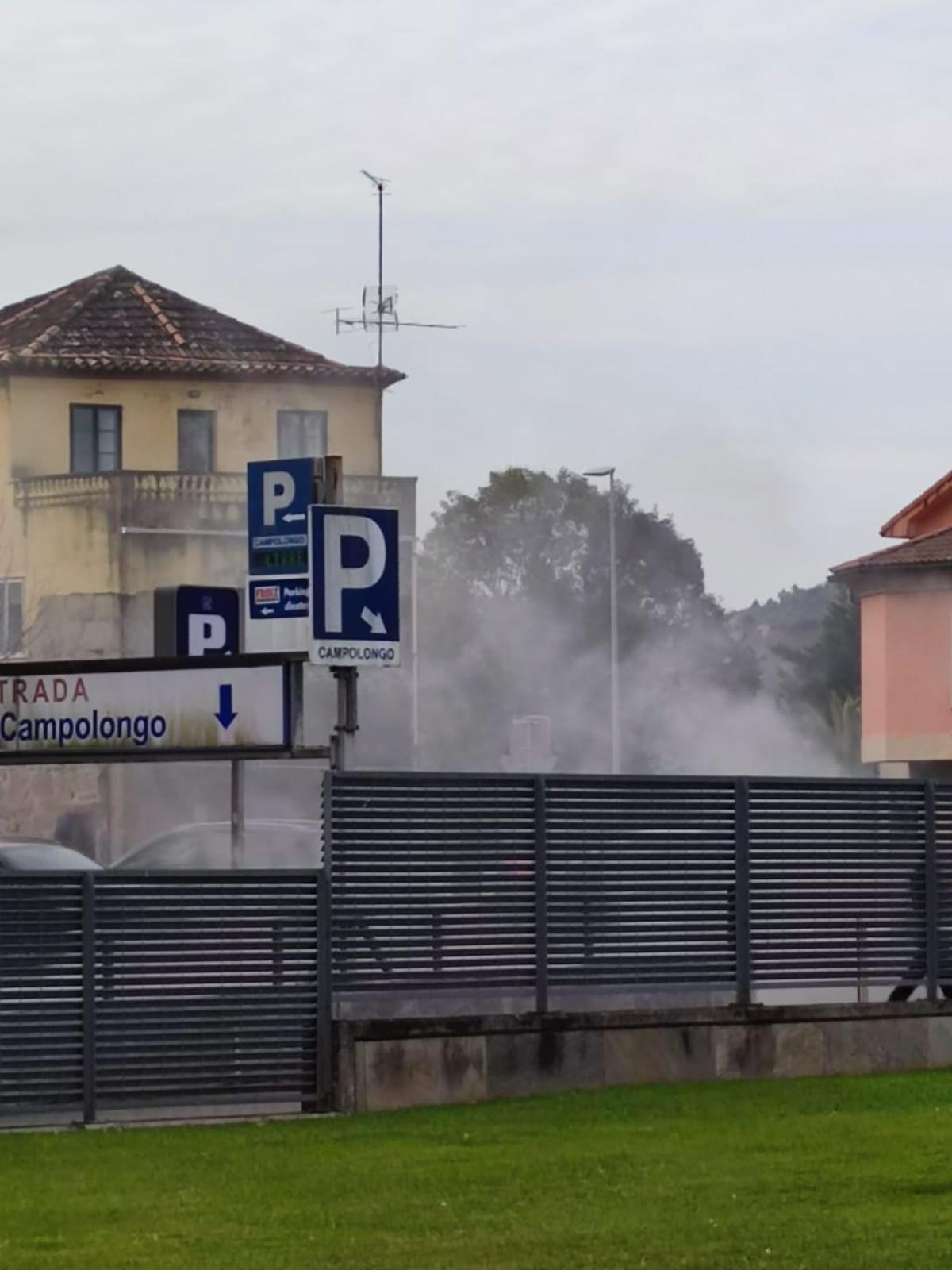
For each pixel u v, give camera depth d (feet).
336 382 468.75
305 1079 116.26
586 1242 79.87
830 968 133.28
